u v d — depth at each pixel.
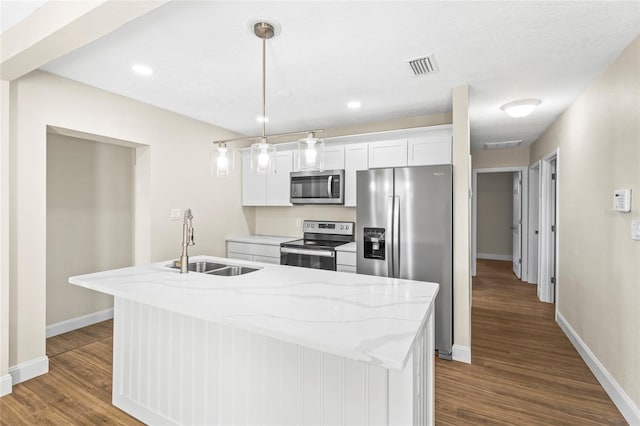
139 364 1.97
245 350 1.59
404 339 1.08
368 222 3.04
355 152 3.82
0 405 2.09
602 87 2.41
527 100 3.03
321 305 1.44
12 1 1.62
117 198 3.72
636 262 1.91
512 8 1.67
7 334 2.22
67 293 3.32
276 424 1.52
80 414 2.01
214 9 1.68
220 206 4.24
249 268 2.33
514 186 6.20
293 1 1.61
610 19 1.75
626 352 2.01
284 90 2.88
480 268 6.57
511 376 2.47
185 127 3.71
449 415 2.00
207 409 1.71
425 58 2.23
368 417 1.32
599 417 1.99
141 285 1.76
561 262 3.48
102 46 2.09
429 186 2.79
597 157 2.49
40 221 2.46
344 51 2.14
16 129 2.33
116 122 3.00
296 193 4.13
